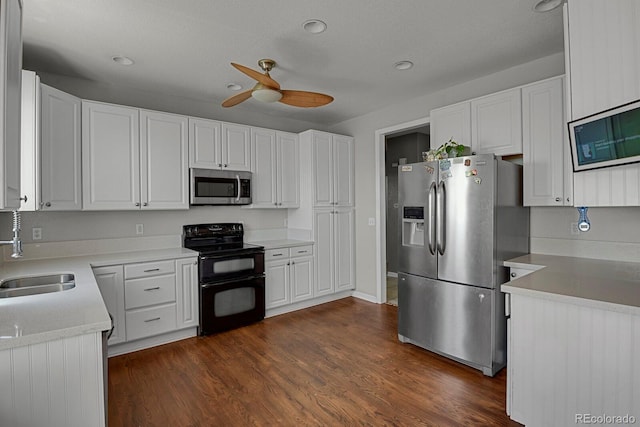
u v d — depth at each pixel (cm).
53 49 263
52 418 128
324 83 340
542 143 262
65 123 273
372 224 450
